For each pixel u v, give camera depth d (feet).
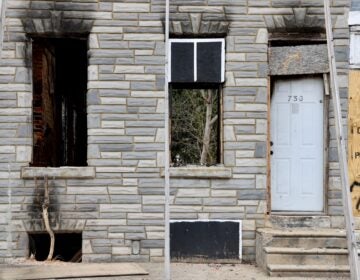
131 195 27.61
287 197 28.55
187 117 56.59
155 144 27.73
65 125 41.47
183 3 27.68
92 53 27.71
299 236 25.67
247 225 27.66
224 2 27.73
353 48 27.58
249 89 27.78
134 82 27.78
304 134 28.53
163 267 26.48
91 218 27.55
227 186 27.71
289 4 27.68
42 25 27.55
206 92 52.65
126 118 27.71
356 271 21.08
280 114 28.63
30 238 27.96
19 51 27.58
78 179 27.61
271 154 28.63
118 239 27.58
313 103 28.45
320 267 24.41
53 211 27.43
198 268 26.40
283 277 24.30
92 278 23.77
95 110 27.66
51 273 24.11
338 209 27.55
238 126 27.73
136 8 27.76
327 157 27.81
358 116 27.43
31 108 27.84
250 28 27.78
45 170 27.37
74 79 40.86
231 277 24.49
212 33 27.76
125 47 27.76
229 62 27.76
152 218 27.63
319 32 27.78
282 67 27.99
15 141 27.53
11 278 23.18
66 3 27.61
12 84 27.55
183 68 27.86
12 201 27.45
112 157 27.63
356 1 27.58
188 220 27.66
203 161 52.54
